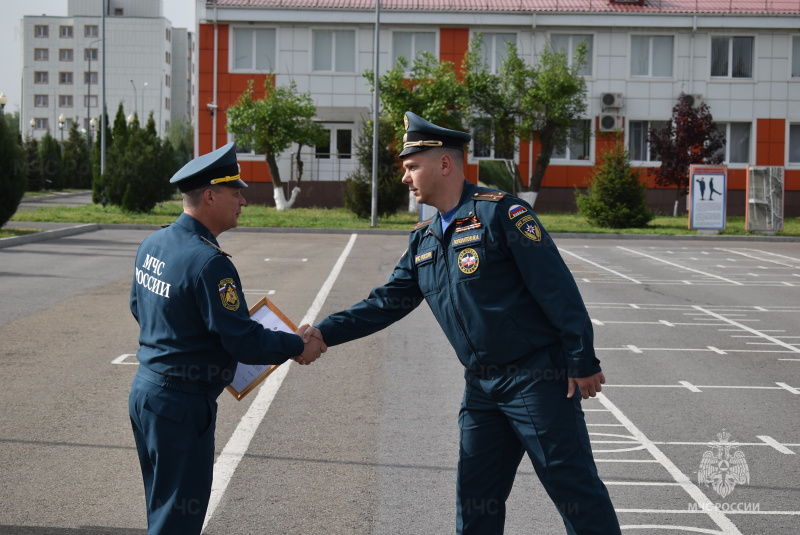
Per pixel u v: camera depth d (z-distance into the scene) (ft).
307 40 129.70
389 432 22.09
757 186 98.99
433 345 34.09
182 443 11.99
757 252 80.79
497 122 119.14
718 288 54.90
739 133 132.67
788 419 24.03
